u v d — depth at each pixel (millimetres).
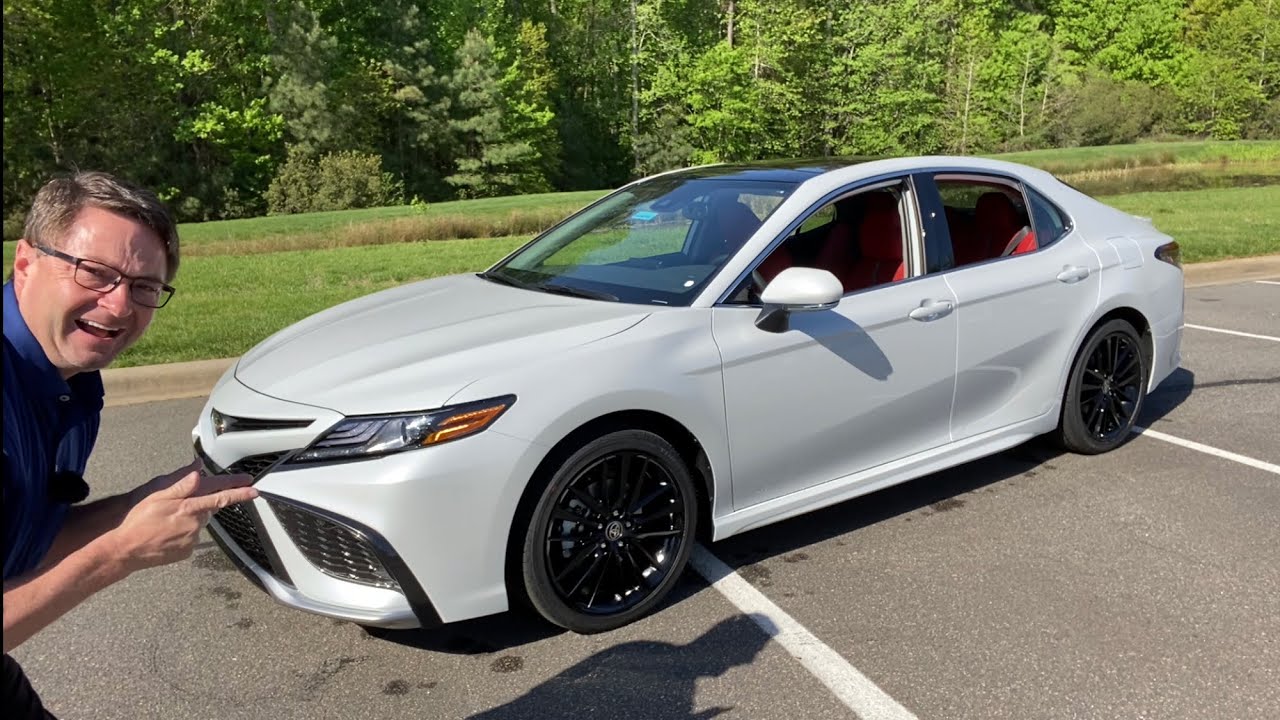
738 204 3830
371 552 2676
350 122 39094
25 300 1428
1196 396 5988
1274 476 4543
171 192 36062
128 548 1367
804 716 2645
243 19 40094
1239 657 2930
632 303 3414
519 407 2811
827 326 3523
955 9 55250
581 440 2955
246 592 3473
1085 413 4719
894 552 3734
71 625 3219
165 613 3307
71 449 1581
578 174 52375
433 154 44406
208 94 38844
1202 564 3588
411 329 3328
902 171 4039
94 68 34875
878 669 2885
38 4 32625
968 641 3043
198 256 15109
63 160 34469
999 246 4367
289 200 35500
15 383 1376
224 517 3080
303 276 11758
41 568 1452
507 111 45156
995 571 3551
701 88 49438
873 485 3799
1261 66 54625
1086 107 54125
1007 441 4301
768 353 3352
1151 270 4824
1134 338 4805
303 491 2699
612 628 3137
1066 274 4391
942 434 4047
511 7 51906
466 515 2736
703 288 3396
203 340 7238
